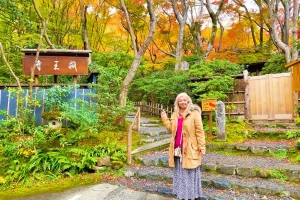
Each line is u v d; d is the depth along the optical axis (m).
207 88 10.76
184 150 4.12
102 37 16.84
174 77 12.02
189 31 22.23
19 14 8.71
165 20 21.55
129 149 6.50
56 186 5.36
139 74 16.95
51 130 7.06
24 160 6.09
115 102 8.90
